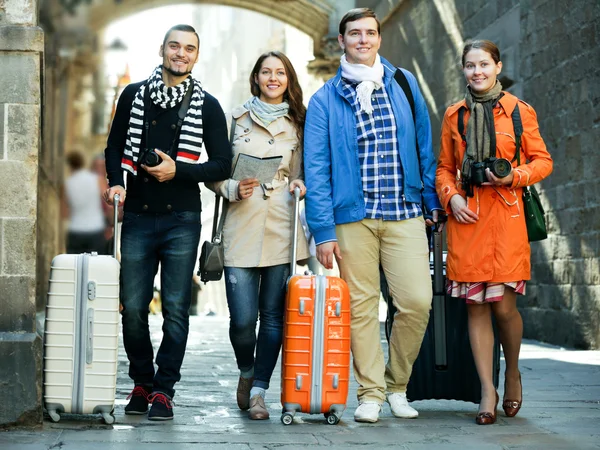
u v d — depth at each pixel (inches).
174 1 1029.2
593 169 469.7
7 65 217.2
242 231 238.7
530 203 239.1
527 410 258.4
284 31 1592.0
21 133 217.0
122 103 237.8
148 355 240.1
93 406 218.2
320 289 225.9
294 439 207.2
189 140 232.8
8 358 211.9
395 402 243.9
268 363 240.2
